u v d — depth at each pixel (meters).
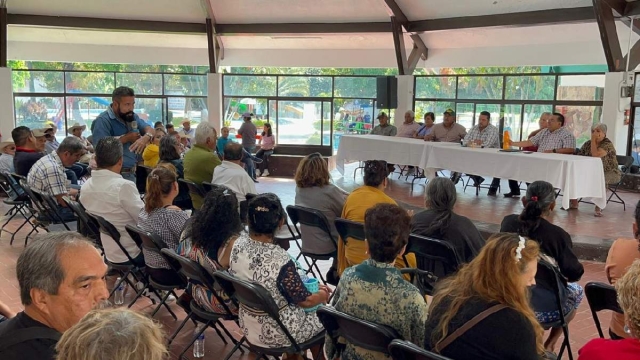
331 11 11.33
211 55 12.13
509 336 1.71
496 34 10.82
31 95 11.90
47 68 12.20
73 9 11.08
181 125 12.88
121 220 3.61
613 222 6.37
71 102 12.16
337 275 3.73
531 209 3.02
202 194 4.77
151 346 1.00
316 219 3.78
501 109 11.18
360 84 12.57
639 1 8.41
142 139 4.18
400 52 11.29
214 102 12.44
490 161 7.16
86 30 11.70
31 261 1.42
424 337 1.95
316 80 12.72
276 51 12.75
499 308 1.75
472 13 10.20
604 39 8.65
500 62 11.04
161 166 3.41
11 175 5.57
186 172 5.07
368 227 2.14
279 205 2.52
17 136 5.72
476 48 11.36
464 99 11.60
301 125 12.95
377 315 2.06
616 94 8.85
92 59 12.19
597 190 6.55
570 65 10.19
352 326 2.05
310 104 12.84
